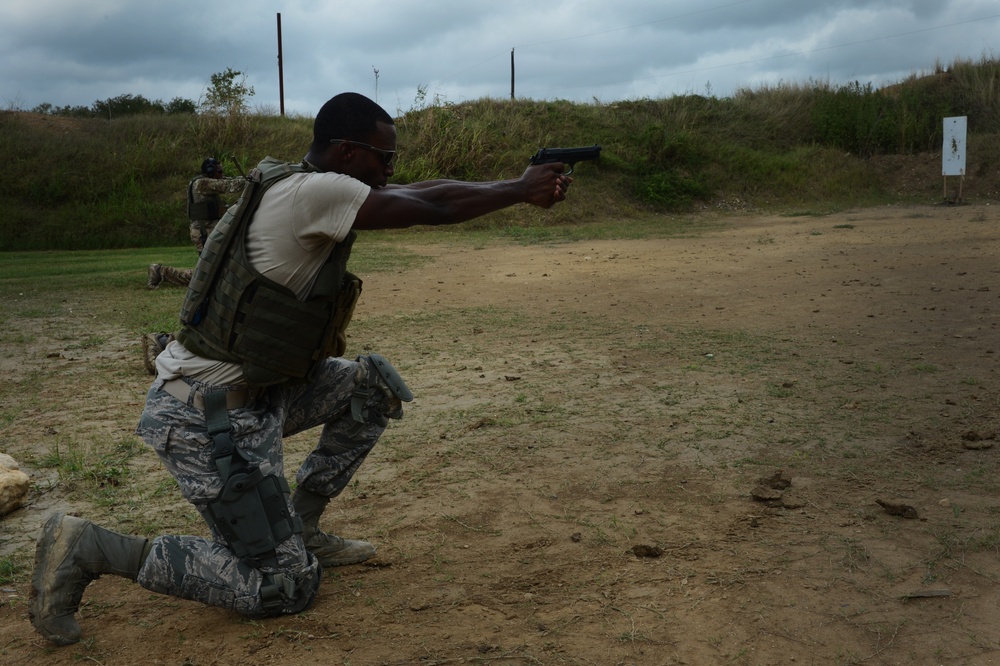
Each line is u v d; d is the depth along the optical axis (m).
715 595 2.52
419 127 22.44
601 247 14.38
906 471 3.51
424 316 7.93
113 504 3.47
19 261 14.53
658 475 3.58
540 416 4.52
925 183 23.62
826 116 25.86
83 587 2.34
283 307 2.26
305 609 2.48
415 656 2.24
